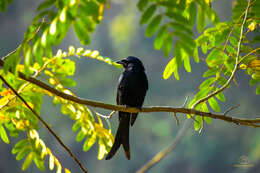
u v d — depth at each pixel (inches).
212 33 340.5
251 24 339.6
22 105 330.3
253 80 366.3
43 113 2038.6
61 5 223.9
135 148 2212.1
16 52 246.2
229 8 2074.3
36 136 327.6
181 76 2207.2
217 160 2090.3
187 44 215.3
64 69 344.2
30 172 1755.7
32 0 2536.9
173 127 2207.2
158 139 2224.4
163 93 2313.0
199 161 2075.5
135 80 439.5
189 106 373.1
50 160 319.3
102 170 2162.9
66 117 2090.3
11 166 1729.8
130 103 450.0
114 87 2474.2
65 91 342.3
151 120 2279.8
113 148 346.9
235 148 2042.3
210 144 2085.4
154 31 216.1
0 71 316.2
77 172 2106.3
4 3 246.1
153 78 2445.9
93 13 215.6
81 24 216.4
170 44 216.5
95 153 2161.7
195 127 369.1
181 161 2113.7
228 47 350.0
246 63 352.8
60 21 216.1
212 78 366.9
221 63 354.6
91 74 2491.4
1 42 2389.3
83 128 344.5
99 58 350.3
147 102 2327.8
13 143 1539.1
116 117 2036.2
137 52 2664.9
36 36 239.6
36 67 331.9
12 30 2458.2
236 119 319.3
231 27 339.9
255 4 329.1
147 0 214.4
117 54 2812.5
